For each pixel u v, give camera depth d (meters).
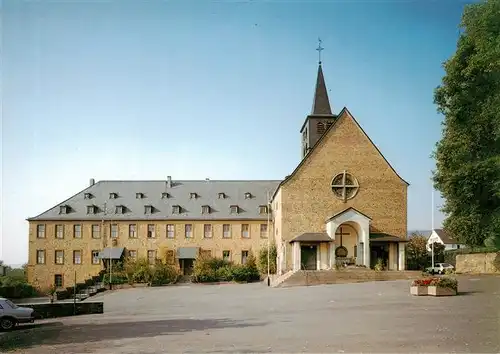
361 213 53.16
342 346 15.92
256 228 71.69
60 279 71.44
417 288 30.03
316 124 61.12
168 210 73.31
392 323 20.08
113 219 72.06
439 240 109.69
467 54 35.31
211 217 72.00
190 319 25.09
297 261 53.41
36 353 16.73
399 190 55.78
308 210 55.28
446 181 38.94
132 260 64.00
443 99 38.50
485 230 38.16
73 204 74.50
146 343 17.81
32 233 72.00
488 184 36.97
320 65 63.09
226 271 61.31
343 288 38.72
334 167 55.88
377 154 56.19
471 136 37.03
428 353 14.64
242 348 16.20
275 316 24.50
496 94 33.88
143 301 39.72
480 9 32.16
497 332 17.55
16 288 58.66
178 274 64.12
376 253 54.91
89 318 29.08
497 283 34.41
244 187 77.25
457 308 23.72
